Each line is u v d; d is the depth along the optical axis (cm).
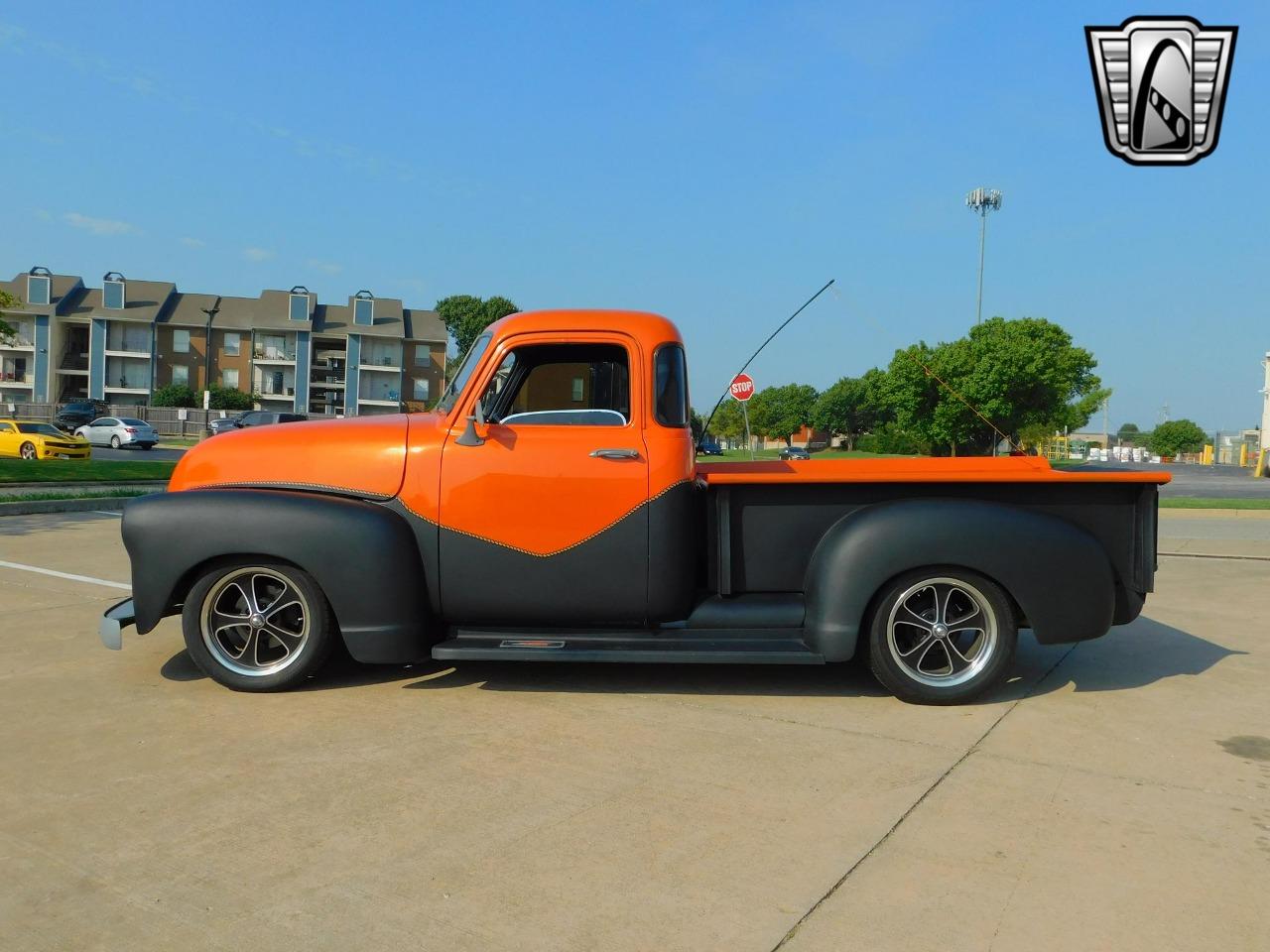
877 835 304
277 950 236
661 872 278
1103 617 436
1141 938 245
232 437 481
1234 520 1492
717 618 462
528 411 481
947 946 240
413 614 450
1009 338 3647
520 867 280
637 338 464
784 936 244
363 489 459
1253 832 309
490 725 412
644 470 454
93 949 236
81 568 838
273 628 458
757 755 377
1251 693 477
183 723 411
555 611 460
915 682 444
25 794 331
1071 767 367
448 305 7469
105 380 6644
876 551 431
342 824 309
